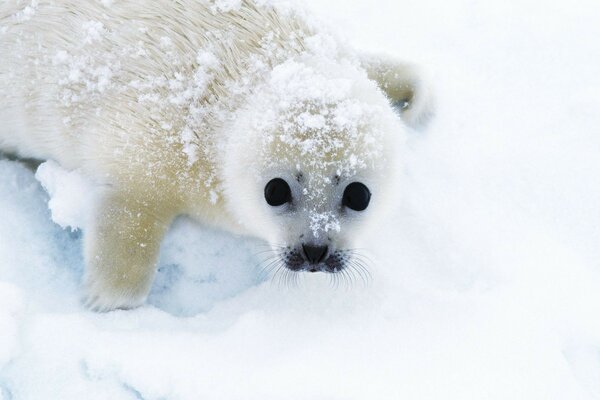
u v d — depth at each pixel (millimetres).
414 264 6969
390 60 8039
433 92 8336
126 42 6629
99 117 6609
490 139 8242
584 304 6445
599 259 7094
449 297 6477
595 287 6695
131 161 6492
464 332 6098
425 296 6477
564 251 7121
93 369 5668
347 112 5836
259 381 5508
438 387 5555
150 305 6500
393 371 5672
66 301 6438
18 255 6648
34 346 5723
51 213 7066
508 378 5672
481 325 6168
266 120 5902
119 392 5598
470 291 6648
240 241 7078
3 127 7371
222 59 6520
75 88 6699
